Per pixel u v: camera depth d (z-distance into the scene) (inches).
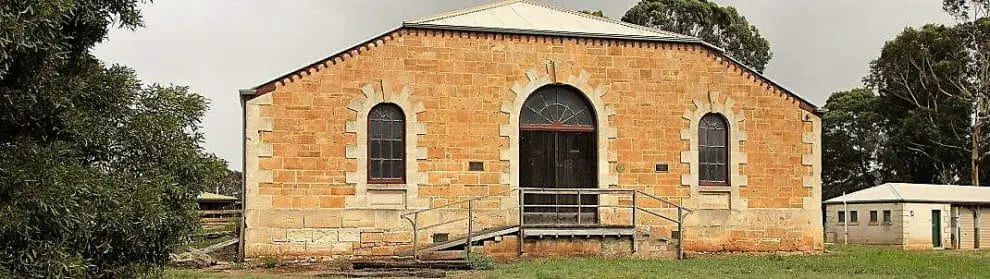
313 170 977.5
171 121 540.4
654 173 1069.8
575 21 1098.7
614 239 1013.8
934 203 1688.0
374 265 896.3
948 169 2442.2
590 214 1061.1
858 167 2753.4
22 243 438.6
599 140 1055.0
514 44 1039.0
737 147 1097.4
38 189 438.3
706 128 1097.4
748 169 1100.5
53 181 445.4
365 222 989.2
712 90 1093.1
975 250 1581.0
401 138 1007.0
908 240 1659.7
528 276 815.7
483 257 942.4
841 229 1807.3
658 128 1074.1
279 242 966.4
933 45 2297.0
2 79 446.9
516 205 1029.8
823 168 2795.3
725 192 1093.1
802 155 1120.2
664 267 898.1
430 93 1011.9
